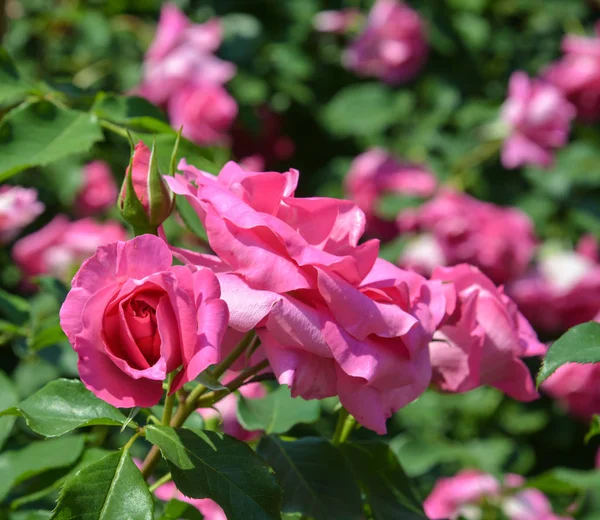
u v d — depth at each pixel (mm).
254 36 1759
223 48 1734
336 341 591
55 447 782
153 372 557
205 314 566
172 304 561
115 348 574
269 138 1888
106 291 569
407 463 1135
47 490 770
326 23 1885
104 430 997
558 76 1674
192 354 562
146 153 638
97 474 602
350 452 726
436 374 667
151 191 638
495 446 1528
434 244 1514
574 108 1696
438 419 1691
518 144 1623
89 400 634
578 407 1467
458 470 1473
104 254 574
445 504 1164
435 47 1799
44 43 1916
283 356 597
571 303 1580
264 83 1773
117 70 1854
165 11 1530
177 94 1489
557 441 1834
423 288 638
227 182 637
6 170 742
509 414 1761
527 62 1902
